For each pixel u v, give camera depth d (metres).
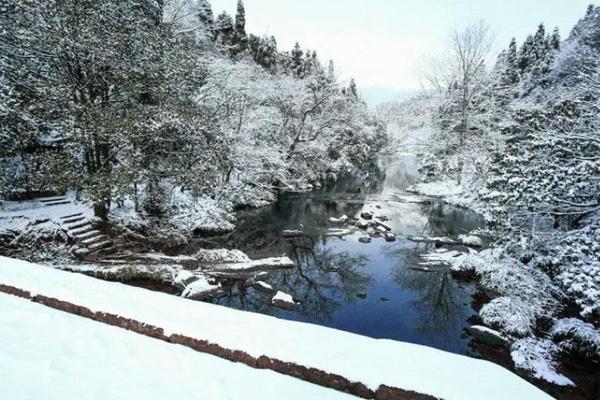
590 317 6.85
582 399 5.43
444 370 3.04
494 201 10.08
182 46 11.67
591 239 7.66
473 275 10.53
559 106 10.80
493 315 7.66
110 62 9.38
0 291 4.49
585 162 7.92
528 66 35.41
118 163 10.59
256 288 9.28
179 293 8.19
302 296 9.15
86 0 8.90
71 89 9.20
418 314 8.38
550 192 8.63
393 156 56.59
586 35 21.56
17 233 9.09
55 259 8.81
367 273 10.94
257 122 21.42
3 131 8.17
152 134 9.99
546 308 7.77
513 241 9.09
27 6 8.35
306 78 30.92
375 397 2.85
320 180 32.38
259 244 13.36
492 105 23.28
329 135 32.12
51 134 11.23
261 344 3.35
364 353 3.28
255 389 2.93
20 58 8.72
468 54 25.59
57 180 9.00
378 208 20.91
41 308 4.13
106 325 3.83
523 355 6.39
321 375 3.01
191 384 2.96
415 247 13.59
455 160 24.20
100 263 9.05
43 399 2.72
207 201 15.42
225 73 19.53
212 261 10.38
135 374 3.06
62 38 8.48
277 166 22.33
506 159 9.79
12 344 3.40
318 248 13.30
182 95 11.77
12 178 9.16
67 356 3.27
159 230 12.36
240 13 36.00
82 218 10.56
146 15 11.25
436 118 27.03
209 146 12.28
